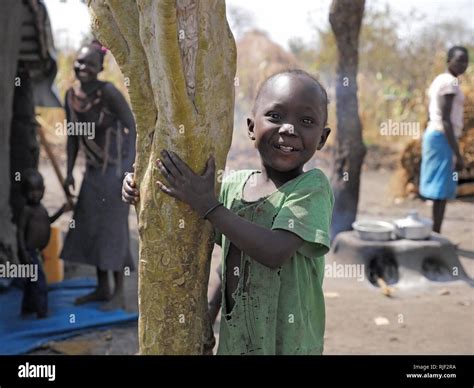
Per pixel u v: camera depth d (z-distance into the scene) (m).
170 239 1.83
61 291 5.24
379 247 5.53
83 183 4.87
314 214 1.85
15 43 5.37
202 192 1.77
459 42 14.15
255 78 12.23
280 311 1.91
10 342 4.14
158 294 1.87
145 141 1.87
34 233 4.63
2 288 5.17
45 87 6.27
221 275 2.23
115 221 4.84
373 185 9.70
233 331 1.96
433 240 5.61
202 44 1.70
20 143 5.65
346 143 6.09
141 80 1.84
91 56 4.82
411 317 4.68
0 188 5.36
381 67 13.29
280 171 1.94
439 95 6.21
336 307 4.88
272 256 1.79
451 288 5.33
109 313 4.71
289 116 1.87
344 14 6.00
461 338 4.24
